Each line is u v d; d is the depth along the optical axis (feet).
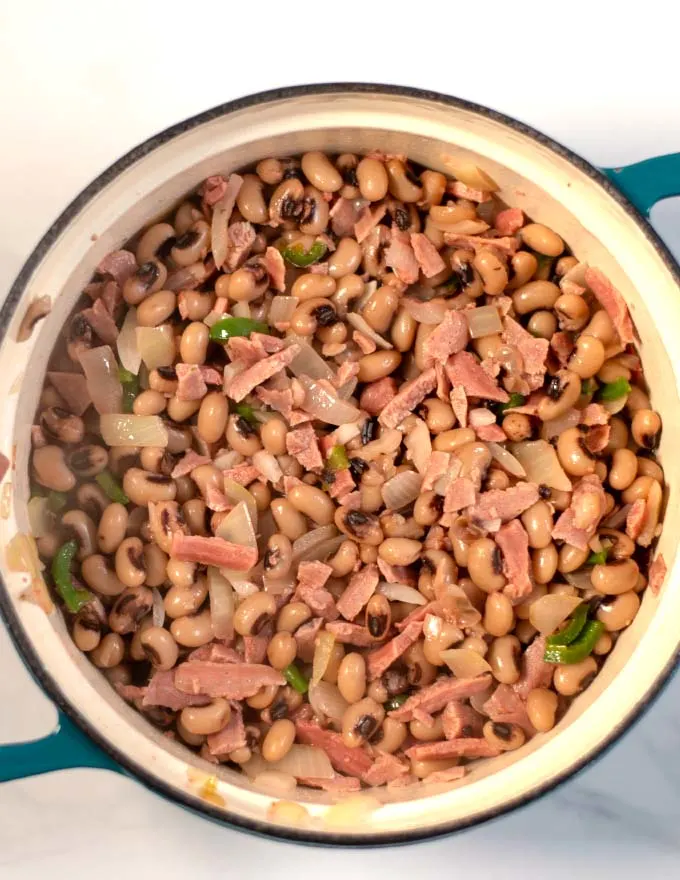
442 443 1.57
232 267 1.57
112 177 1.44
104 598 1.55
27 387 1.47
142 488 1.55
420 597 1.59
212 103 1.70
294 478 1.58
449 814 1.45
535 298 1.56
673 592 1.47
